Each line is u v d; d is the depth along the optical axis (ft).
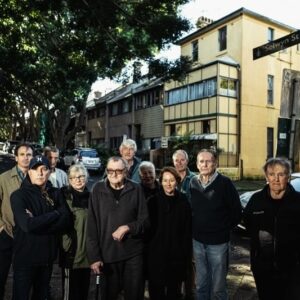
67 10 45.01
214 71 78.13
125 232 11.74
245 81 79.82
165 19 41.73
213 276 13.46
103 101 130.82
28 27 52.65
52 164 17.51
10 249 13.15
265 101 83.25
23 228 10.99
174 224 13.37
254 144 81.10
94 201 12.33
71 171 13.39
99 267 12.03
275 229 10.82
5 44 52.11
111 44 47.11
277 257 10.79
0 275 13.05
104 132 133.28
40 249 11.47
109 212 12.14
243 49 79.36
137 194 12.39
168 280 13.47
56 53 52.39
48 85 65.41
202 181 13.75
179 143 79.71
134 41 46.68
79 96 86.12
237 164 78.89
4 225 13.01
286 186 11.00
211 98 78.89
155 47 47.60
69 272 13.16
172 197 13.58
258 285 11.31
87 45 47.21
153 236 13.37
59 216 11.45
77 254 13.00
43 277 11.89
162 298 13.39
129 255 12.09
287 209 10.75
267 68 83.61
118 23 42.86
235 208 13.32
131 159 17.21
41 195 11.76
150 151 87.15
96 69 55.93
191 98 85.46
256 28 81.41
